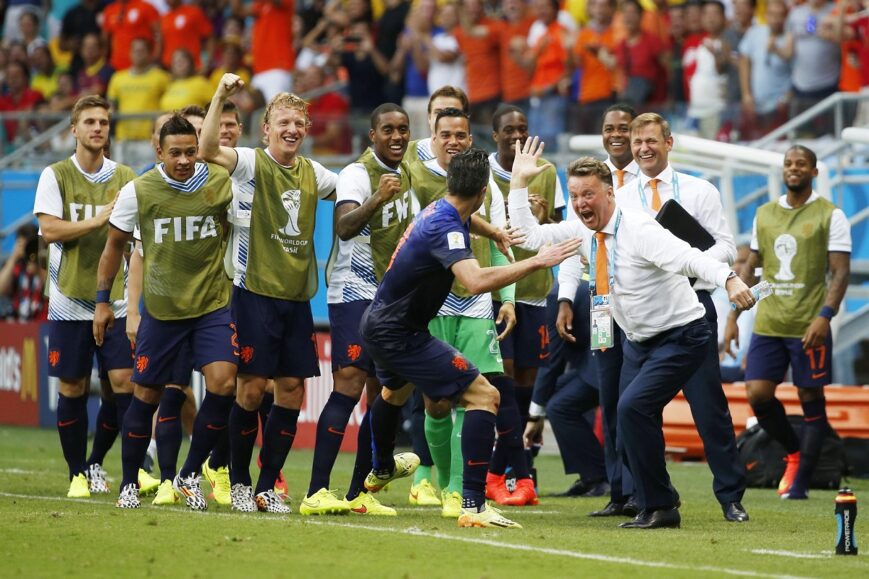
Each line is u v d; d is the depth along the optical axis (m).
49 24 80.50
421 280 25.23
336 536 24.55
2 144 64.12
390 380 27.56
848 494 23.75
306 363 28.75
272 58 62.59
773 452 38.06
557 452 48.97
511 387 32.22
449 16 58.78
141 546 23.16
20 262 56.28
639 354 27.28
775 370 35.91
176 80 62.75
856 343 51.44
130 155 57.56
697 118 51.88
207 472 31.72
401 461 29.64
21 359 55.72
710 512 30.94
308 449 47.88
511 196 28.38
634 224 26.28
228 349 28.39
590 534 25.81
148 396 29.30
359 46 61.44
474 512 26.41
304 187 28.70
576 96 55.12
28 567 21.14
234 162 28.09
